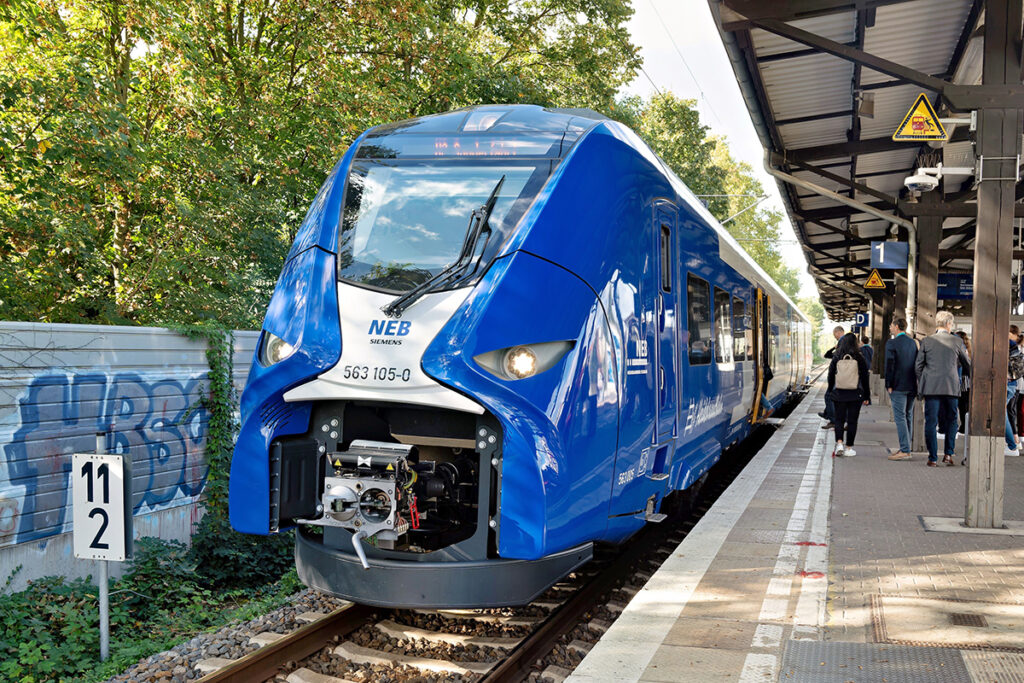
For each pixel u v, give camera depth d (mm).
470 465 5242
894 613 4898
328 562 5000
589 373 5027
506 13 22047
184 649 5418
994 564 5969
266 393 5066
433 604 4699
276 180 15078
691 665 4125
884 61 7312
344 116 14578
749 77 10438
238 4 15109
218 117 14359
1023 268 20156
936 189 13766
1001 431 7082
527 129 5711
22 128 10633
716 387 8734
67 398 7098
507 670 4688
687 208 7535
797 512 7680
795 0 7480
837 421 11664
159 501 8125
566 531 4879
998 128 7117
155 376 8086
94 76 10961
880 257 14945
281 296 5316
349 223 5418
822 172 13773
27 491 6672
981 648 4352
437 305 4840
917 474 10008
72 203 11258
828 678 3971
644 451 5863
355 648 5141
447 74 16859
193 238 13273
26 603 6203
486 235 5082
